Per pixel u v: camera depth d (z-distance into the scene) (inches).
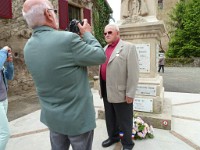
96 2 408.8
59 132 59.2
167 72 615.8
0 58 88.9
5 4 233.5
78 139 59.1
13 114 178.7
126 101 96.7
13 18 259.9
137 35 140.0
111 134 108.4
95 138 118.4
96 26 408.8
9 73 100.0
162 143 111.0
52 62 53.4
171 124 137.4
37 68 55.9
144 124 116.6
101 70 104.7
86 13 366.0
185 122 141.3
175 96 227.8
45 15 55.6
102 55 57.1
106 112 107.7
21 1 262.7
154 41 136.6
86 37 59.2
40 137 122.9
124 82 96.7
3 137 88.2
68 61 53.7
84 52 54.1
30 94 264.8
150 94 137.2
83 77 58.3
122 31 141.2
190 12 849.5
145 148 105.7
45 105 59.7
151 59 138.9
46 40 54.2
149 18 138.1
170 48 918.4
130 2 144.6
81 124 57.2
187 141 113.0
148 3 139.8
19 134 127.7
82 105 57.2
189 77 471.8
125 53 95.3
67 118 56.5
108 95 98.5
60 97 56.3
